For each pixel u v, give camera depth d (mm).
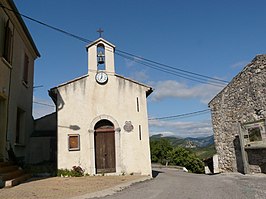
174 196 7695
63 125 13477
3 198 6992
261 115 14547
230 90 17266
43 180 11141
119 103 14141
